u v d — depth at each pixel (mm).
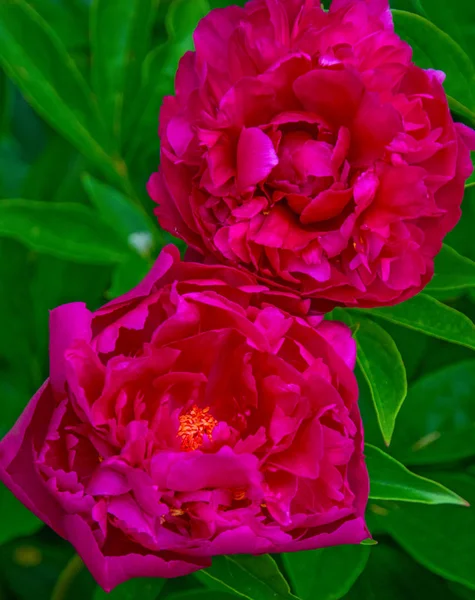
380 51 838
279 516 817
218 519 811
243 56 833
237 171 834
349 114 835
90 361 813
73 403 817
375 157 835
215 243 830
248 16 842
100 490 810
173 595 877
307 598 860
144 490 802
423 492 849
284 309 839
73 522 804
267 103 836
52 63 917
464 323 879
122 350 840
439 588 905
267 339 822
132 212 912
